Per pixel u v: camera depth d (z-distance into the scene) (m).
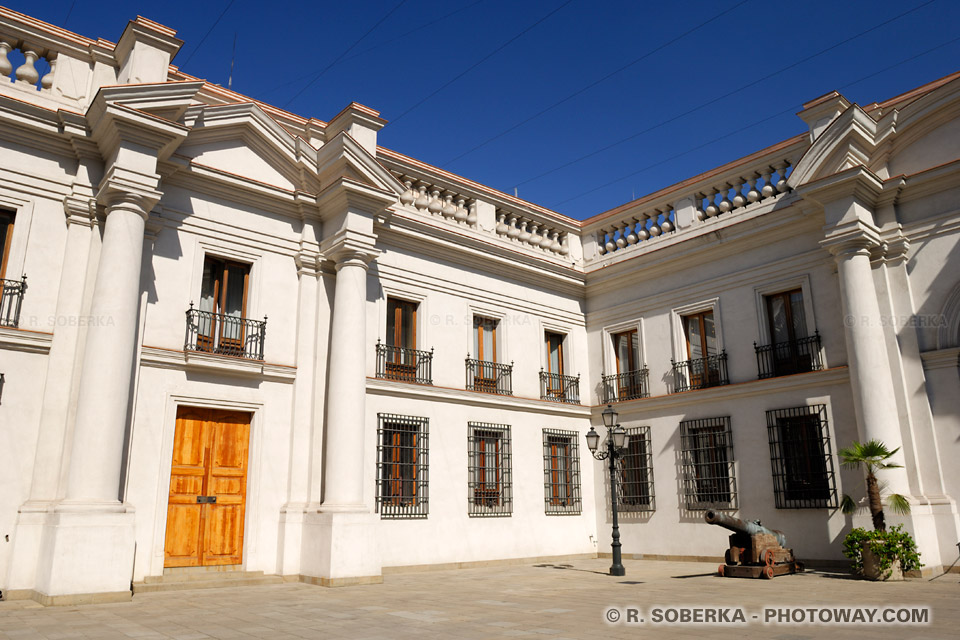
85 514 8.91
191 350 11.09
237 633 6.46
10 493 9.40
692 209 16.03
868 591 9.21
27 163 10.29
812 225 13.74
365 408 13.12
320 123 13.83
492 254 15.84
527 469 15.56
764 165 14.78
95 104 10.18
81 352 10.08
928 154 12.48
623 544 15.98
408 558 13.06
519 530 15.00
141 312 10.83
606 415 12.61
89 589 8.73
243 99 12.94
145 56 10.99
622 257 17.28
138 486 10.37
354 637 6.17
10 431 9.53
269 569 11.41
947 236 12.02
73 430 9.75
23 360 9.80
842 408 12.79
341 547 10.85
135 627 6.86
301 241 12.86
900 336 12.23
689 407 15.27
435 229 14.78
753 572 10.93
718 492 14.37
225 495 11.39
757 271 14.59
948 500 11.25
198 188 11.84
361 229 12.48
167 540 10.67
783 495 13.34
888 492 11.34
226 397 11.51
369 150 13.60
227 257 12.04
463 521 14.10
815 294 13.62
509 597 9.05
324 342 12.60
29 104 10.12
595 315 17.77
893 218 12.61
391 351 13.95
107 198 10.30
